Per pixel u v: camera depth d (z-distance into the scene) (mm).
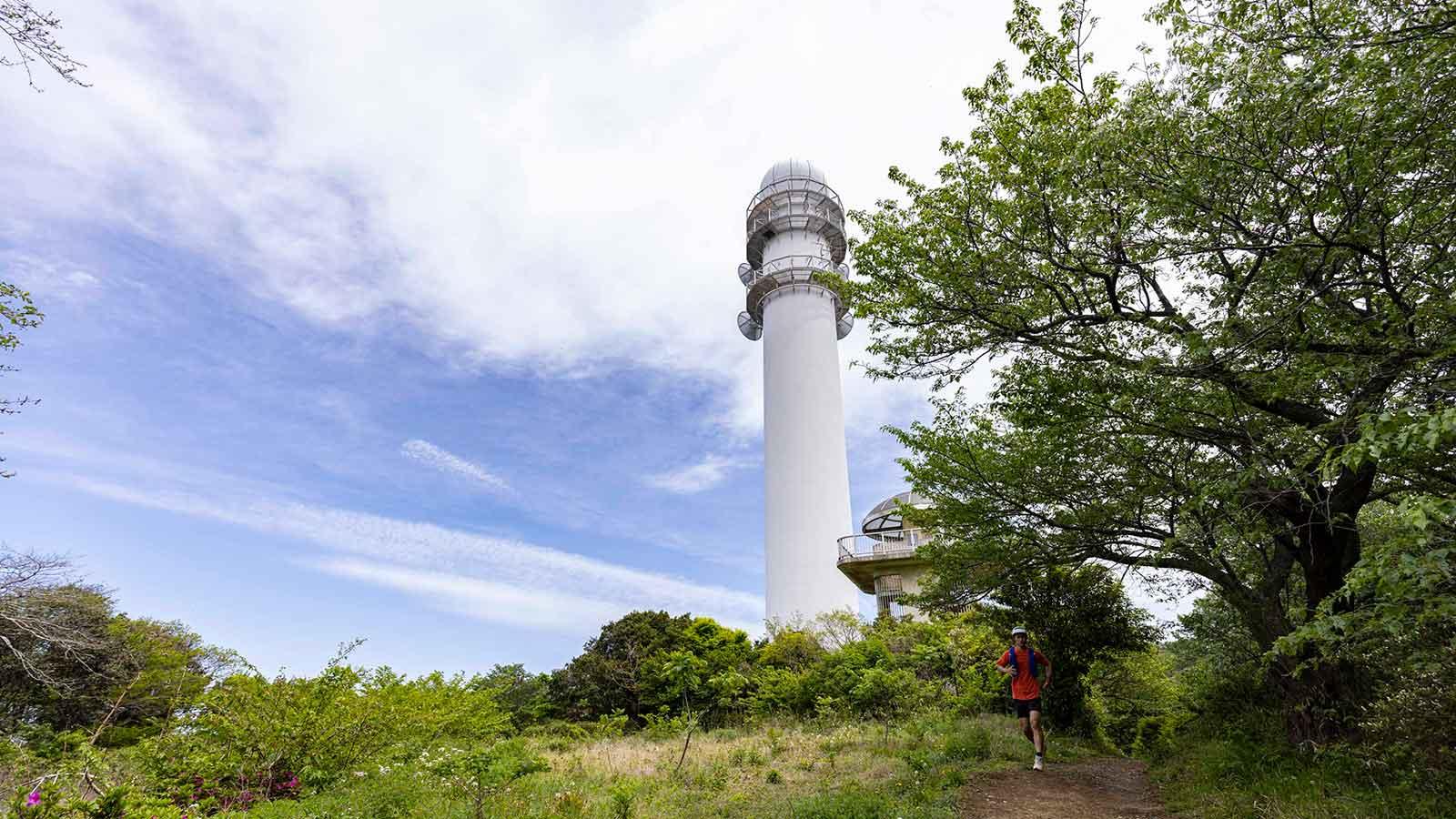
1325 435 7145
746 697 19406
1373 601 6121
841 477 32406
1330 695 8844
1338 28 6051
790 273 34719
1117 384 8188
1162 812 7629
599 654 23938
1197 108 7055
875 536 28969
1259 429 8383
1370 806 6176
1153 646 19047
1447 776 5977
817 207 37688
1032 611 15859
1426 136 5703
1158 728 16453
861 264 9562
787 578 30703
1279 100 6254
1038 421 9422
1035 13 7625
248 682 10602
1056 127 8039
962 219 8867
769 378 34656
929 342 9633
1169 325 7664
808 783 8930
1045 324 9125
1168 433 8719
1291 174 6840
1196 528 10695
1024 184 8289
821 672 18141
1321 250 6715
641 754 12500
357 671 11461
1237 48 6746
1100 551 11875
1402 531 5785
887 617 24422
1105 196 7898
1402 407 6043
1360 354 6730
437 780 8828
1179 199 6984
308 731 10320
